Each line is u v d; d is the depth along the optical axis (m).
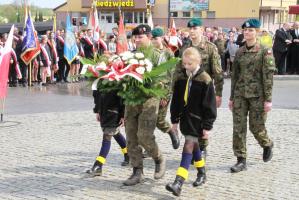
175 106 6.06
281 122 10.98
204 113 5.91
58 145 8.79
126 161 7.38
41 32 28.78
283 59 21.73
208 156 7.93
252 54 6.80
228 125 10.59
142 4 49.38
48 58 19.56
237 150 7.06
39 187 6.38
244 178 6.73
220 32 23.19
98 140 9.20
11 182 6.61
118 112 6.74
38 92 17.11
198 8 50.06
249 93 6.84
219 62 7.08
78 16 52.28
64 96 16.06
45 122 11.12
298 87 18.27
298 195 6.02
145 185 6.41
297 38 21.86
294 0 54.56
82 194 6.09
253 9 48.41
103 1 50.31
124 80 6.11
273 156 7.92
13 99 15.25
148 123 6.16
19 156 8.01
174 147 7.86
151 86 6.17
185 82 5.97
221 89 7.10
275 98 15.38
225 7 49.25
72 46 20.41
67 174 6.96
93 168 6.82
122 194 6.07
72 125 10.72
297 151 8.27
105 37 22.69
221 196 5.98
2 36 19.05
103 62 6.33
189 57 5.87
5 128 10.40
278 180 6.64
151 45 6.72
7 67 10.91
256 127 6.99
